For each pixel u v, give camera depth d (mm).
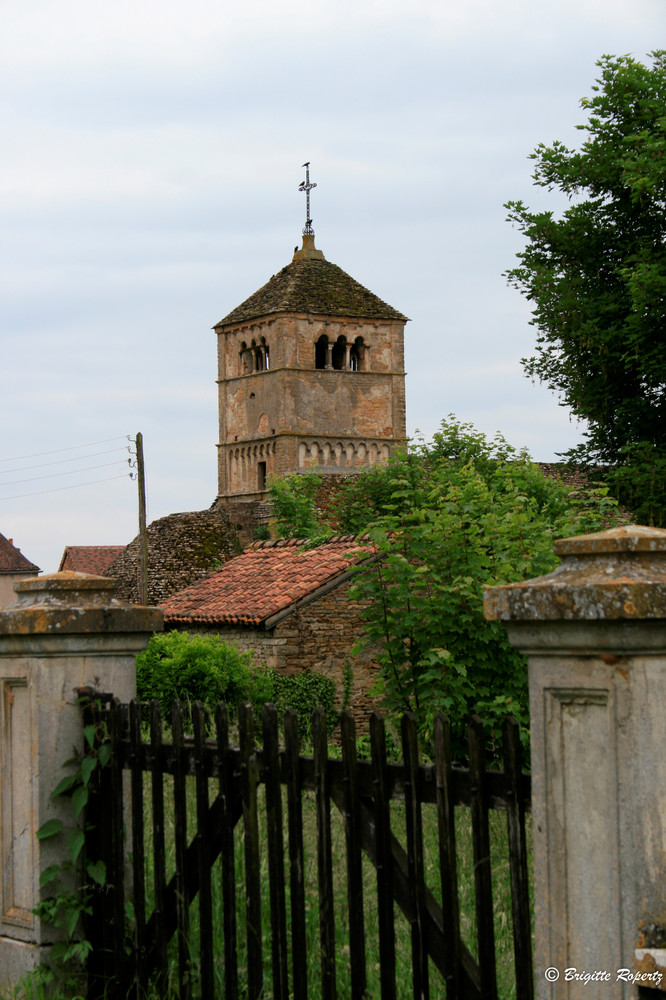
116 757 5297
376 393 81562
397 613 11984
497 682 11664
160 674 18281
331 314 80188
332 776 4316
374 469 40594
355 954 4191
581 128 30109
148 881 6305
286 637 21594
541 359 30844
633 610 3133
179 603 24734
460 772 3805
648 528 3479
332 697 21062
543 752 3432
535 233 30375
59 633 5480
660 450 28391
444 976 3879
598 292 29906
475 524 12445
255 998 4535
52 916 5426
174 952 5391
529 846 7129
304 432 79562
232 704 19047
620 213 30031
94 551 70438
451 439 39906
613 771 3240
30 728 5566
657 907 3156
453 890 3811
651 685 3203
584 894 3344
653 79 29484
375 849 4102
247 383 82125
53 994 5359
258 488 81438
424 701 11742
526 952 3566
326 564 23031
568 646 3324
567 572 3494
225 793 4680
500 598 3457
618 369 29172
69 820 5547
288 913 6195
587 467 30953
